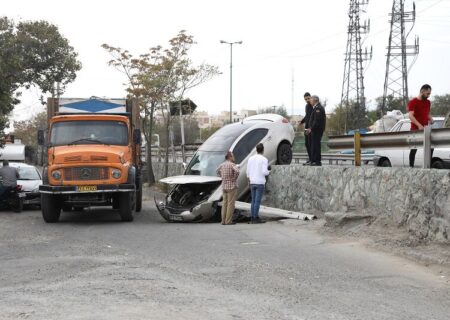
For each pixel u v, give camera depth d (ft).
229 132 61.41
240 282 26.61
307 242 38.01
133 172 52.37
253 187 49.47
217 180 52.90
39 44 108.37
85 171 50.62
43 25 109.19
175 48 94.99
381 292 25.02
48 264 31.40
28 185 67.72
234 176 50.03
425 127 35.58
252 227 46.65
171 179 54.13
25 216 60.64
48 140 54.39
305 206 52.34
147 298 23.43
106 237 42.45
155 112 105.09
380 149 42.39
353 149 46.34
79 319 20.35
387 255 32.65
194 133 181.37
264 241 39.06
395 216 37.65
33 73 110.32
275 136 61.57
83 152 50.62
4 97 81.66
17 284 26.61
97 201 51.75
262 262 31.48
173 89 94.27
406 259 31.48
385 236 36.32
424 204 34.12
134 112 58.49
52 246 38.27
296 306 22.49
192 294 24.20
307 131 53.42
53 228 48.73
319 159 53.26
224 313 21.24
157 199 81.30
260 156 49.75
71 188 50.31
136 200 63.36
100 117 55.26
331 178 47.65
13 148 128.36
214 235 42.42
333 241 37.86
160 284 26.07
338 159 82.02
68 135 54.39
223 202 50.24
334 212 42.52
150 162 100.22
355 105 198.59
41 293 24.56
